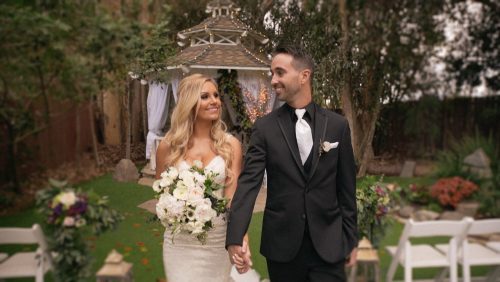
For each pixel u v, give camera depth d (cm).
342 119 169
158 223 215
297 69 161
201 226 173
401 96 250
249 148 169
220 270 194
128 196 212
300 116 165
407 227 228
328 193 165
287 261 164
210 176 179
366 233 235
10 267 196
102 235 207
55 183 196
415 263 230
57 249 199
